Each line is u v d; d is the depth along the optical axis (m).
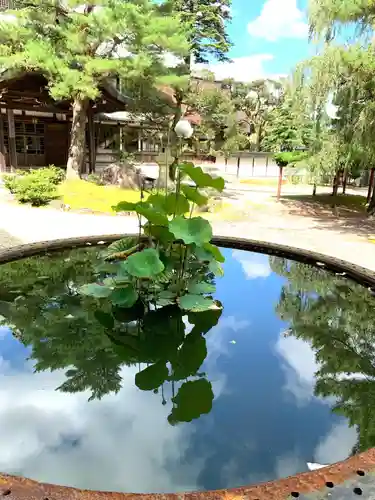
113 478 1.20
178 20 10.23
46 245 3.39
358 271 2.89
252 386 1.81
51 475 1.21
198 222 2.50
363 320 2.55
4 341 2.21
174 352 2.16
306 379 1.89
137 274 2.32
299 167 9.02
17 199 9.71
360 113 7.59
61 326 2.40
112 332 2.35
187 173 2.60
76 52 10.08
